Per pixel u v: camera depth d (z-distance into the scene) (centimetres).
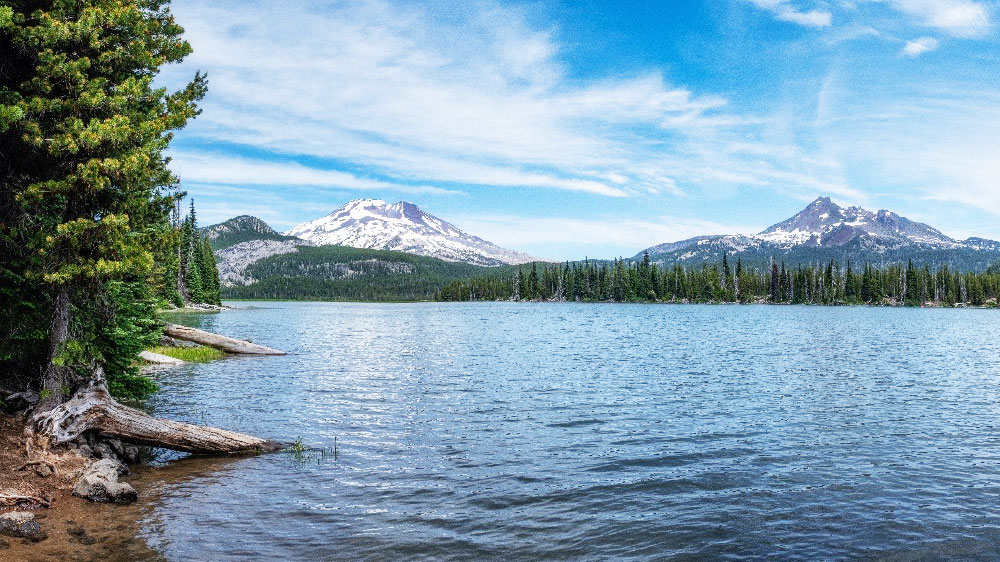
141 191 1541
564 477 1550
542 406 2578
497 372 3741
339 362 4250
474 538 1145
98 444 1559
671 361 4431
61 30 1317
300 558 1044
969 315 14912
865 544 1125
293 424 2175
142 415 1639
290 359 4422
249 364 4034
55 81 1398
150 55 1518
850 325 9825
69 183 1329
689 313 15325
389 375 3559
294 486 1453
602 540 1139
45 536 1067
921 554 1081
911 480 1526
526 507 1323
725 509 1311
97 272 1352
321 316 13238
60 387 1528
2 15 1196
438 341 6347
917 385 3241
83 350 1517
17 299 1462
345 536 1147
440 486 1469
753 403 2667
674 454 1788
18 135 1359
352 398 2739
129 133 1357
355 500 1359
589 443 1923
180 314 11406
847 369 3966
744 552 1088
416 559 1049
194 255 14275
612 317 12900
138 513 1234
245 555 1049
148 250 1517
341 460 1700
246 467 1616
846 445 1900
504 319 11975
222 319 10362
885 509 1312
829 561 1052
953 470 1616
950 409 2534
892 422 2264
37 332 1507
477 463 1681
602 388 3095
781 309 18912
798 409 2527
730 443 1927
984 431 2108
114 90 1440
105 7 1414
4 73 1424
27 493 1205
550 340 6519
